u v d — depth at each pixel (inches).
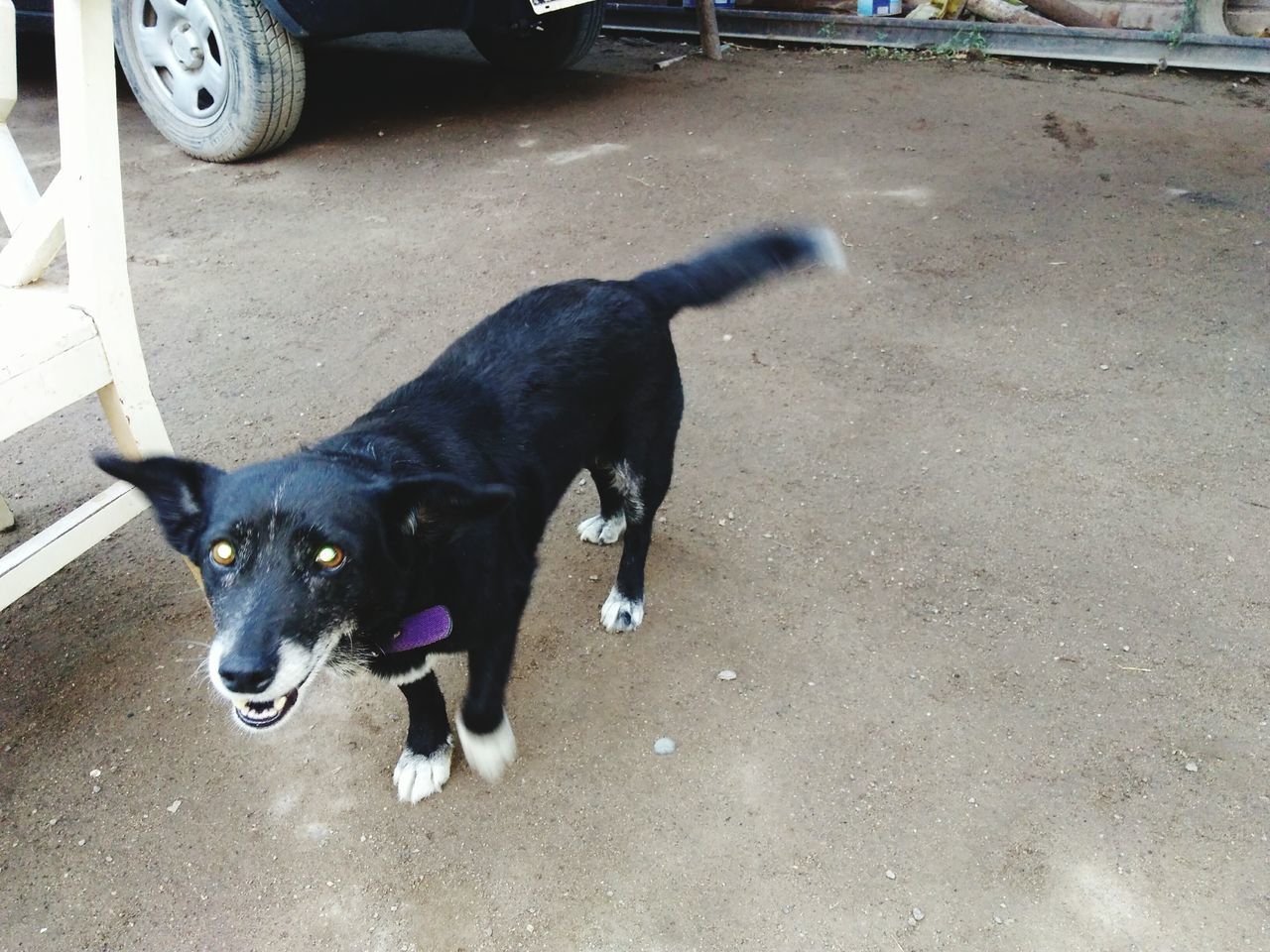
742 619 108.4
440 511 71.9
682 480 129.6
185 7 214.4
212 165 233.0
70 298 92.8
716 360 154.4
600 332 98.4
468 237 193.6
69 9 82.6
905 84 268.7
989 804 86.6
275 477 72.4
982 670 99.9
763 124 243.3
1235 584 107.8
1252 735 91.3
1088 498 121.8
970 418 137.6
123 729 97.6
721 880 81.8
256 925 80.2
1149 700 95.4
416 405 88.6
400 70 302.4
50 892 82.9
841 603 109.6
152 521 125.1
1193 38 264.4
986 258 177.9
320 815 89.0
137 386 97.1
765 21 315.3
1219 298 161.5
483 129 249.3
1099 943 75.7
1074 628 104.1
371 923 80.0
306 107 269.6
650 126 245.6
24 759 94.7
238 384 151.8
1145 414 135.9
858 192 204.2
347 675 83.6
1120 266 172.6
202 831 87.7
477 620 82.4
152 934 79.7
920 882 80.7
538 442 91.7
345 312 169.9
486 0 226.5
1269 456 126.3
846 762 91.4
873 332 158.9
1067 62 282.0
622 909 80.0
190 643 107.4
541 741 95.3
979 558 114.1
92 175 87.9
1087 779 88.2
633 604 108.8
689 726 96.1
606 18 339.3
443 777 91.0
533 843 85.7
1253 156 212.7
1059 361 148.6
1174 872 80.2
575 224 196.4
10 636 109.0
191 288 179.0
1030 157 217.2
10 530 122.8
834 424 138.3
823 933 77.4
